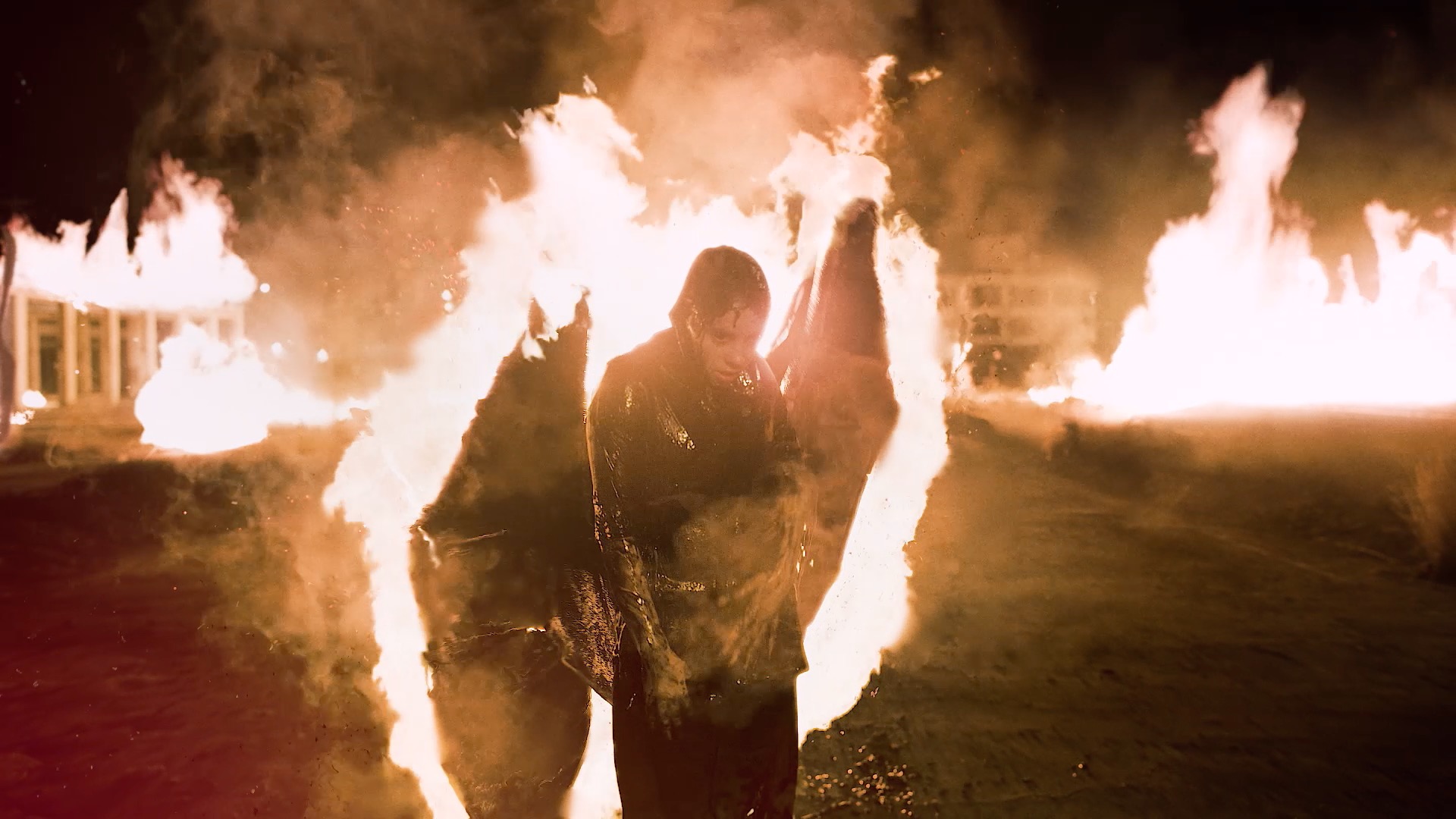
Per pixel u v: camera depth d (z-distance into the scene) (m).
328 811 3.38
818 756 3.86
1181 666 4.93
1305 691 4.61
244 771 3.74
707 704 2.43
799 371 2.88
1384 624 5.65
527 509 2.76
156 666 5.00
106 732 4.18
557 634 2.70
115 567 7.06
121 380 19.45
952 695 4.48
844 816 3.40
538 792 2.71
